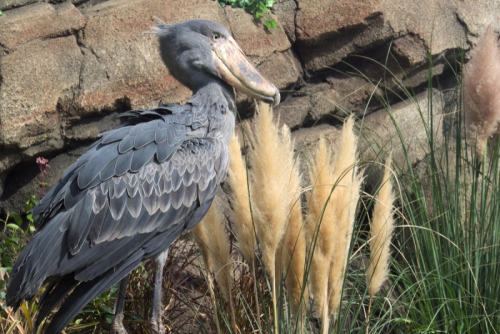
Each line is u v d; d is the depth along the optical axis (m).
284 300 2.73
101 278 2.61
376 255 2.67
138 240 2.64
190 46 2.84
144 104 3.23
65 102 3.15
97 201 2.59
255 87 2.84
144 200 2.63
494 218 2.93
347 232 2.57
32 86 3.11
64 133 3.16
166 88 3.25
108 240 2.59
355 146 2.72
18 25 3.13
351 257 2.79
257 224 2.49
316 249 2.52
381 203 2.67
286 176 2.47
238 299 2.88
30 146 3.12
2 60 3.09
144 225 2.64
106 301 2.98
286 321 2.65
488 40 2.96
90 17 3.23
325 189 2.52
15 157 3.12
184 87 3.28
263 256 2.52
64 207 2.59
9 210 3.17
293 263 2.55
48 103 3.12
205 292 3.04
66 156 3.20
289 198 2.52
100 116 3.21
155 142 2.67
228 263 2.64
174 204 2.67
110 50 3.21
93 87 3.17
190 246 3.18
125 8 3.27
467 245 2.92
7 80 3.08
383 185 2.69
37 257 2.53
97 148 2.67
